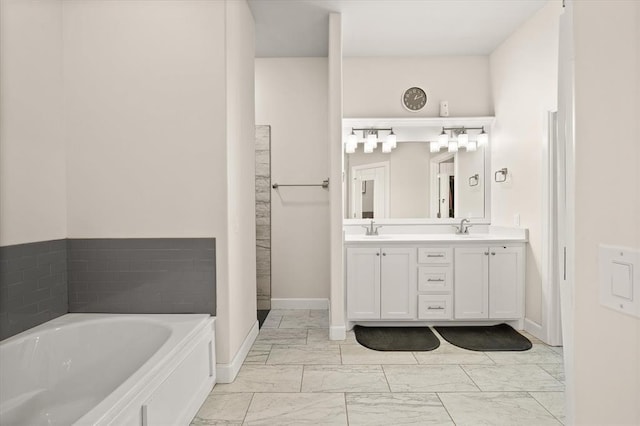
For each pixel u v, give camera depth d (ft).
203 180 8.50
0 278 6.71
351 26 11.94
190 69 8.46
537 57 11.03
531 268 11.55
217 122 8.46
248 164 10.62
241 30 9.82
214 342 8.38
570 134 2.69
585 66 2.37
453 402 7.57
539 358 9.76
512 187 12.50
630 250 2.01
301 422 6.88
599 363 2.27
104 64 8.46
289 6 10.78
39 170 7.71
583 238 2.41
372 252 11.93
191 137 8.50
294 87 14.43
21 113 7.24
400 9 10.98
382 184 14.12
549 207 10.57
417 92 14.10
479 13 11.20
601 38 2.22
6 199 6.87
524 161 11.76
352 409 7.31
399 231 14.12
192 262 8.52
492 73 13.82
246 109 10.37
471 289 11.93
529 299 11.69
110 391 7.11
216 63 8.45
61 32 8.43
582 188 2.42
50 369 7.17
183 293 8.53
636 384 1.98
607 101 2.18
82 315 8.34
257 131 14.40
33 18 7.56
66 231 8.53
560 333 10.55
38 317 7.59
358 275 11.93
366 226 14.12
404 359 9.72
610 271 2.16
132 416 4.91
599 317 2.27
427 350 10.32
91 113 8.49
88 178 8.52
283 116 14.44
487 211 14.02
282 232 14.55
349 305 11.92
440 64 14.08
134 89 8.48
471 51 13.76
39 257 7.65
